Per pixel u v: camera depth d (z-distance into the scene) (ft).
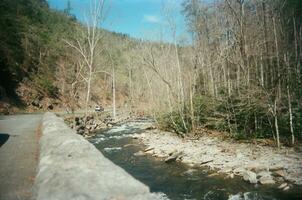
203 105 96.37
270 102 69.10
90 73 108.58
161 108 113.39
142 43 121.49
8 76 167.94
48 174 16.66
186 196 41.24
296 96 74.64
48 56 223.51
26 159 30.32
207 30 112.57
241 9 87.66
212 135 88.12
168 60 118.73
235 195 40.29
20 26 222.07
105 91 263.90
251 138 77.71
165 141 85.30
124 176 14.93
